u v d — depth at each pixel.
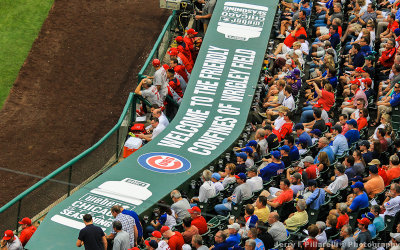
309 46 50.72
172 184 36.06
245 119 41.72
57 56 55.81
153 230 33.78
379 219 32.16
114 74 54.78
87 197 34.88
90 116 51.03
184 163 37.84
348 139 38.50
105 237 30.77
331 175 36.69
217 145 39.53
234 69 45.22
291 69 45.00
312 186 33.88
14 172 45.66
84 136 49.28
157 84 44.44
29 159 46.88
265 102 44.84
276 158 36.06
